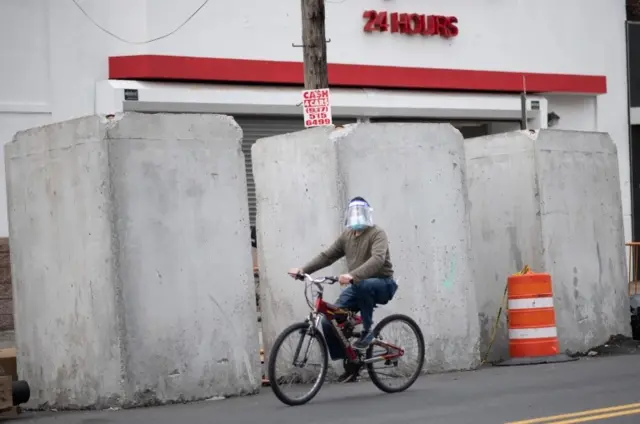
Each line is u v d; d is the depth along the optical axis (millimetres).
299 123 30422
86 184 15367
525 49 34062
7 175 16875
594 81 35062
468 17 33000
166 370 15469
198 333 15773
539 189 19984
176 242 15656
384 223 17859
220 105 28672
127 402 15133
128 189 15305
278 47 29875
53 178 15938
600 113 35844
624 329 21312
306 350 14680
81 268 15531
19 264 16719
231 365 16047
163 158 15625
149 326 15359
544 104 34125
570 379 16422
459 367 18500
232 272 16156
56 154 15859
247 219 16391
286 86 30141
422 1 32250
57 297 15969
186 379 15625
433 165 18422
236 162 16312
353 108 30609
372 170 17766
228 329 16047
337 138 17375
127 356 15156
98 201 15211
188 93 28219
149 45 28203
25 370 16625
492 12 33438
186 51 28594
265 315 18500
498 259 20625
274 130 30031
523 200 20219
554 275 20062
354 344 15133
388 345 15422
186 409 14836
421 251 18219
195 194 15875
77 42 27562
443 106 32156
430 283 18281
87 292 15445
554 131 20312
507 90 33438
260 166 18562
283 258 18109
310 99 20828
